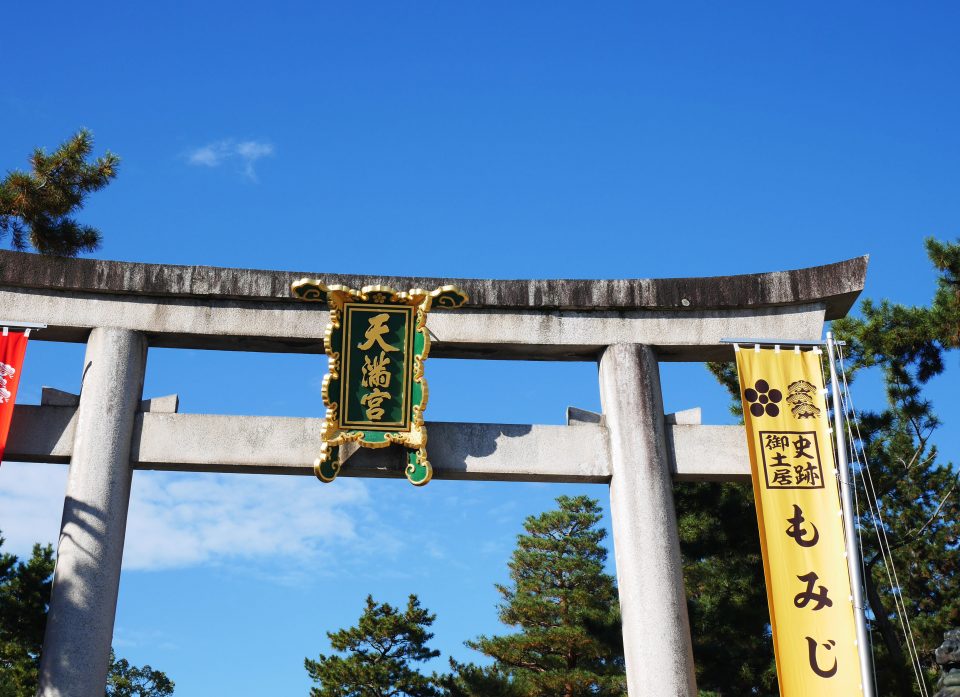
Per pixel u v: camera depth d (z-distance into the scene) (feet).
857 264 46.09
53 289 44.39
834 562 40.37
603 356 45.96
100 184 48.80
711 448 44.32
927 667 68.03
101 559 39.83
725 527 57.41
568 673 85.87
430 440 43.52
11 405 41.47
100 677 38.50
